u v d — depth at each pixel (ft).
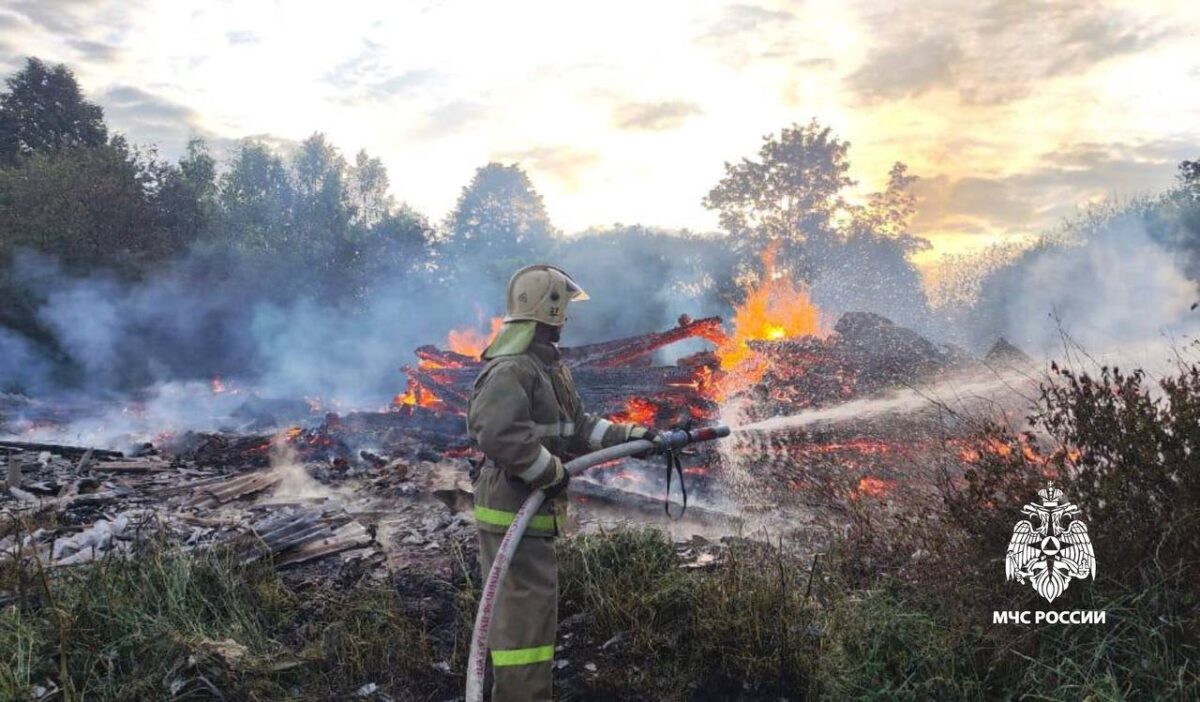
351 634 11.93
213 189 191.62
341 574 14.53
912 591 11.18
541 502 9.27
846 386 24.26
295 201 195.93
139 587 12.38
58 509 20.13
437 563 15.21
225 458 30.17
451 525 17.93
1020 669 9.45
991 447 12.88
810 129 143.02
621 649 11.46
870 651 10.14
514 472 9.13
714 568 13.64
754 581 12.14
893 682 9.75
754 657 10.68
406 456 27.78
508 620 9.28
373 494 22.27
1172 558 9.51
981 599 10.30
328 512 18.78
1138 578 9.66
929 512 12.39
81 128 176.24
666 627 11.75
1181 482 9.64
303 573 14.69
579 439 10.57
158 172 132.16
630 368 26.99
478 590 13.26
